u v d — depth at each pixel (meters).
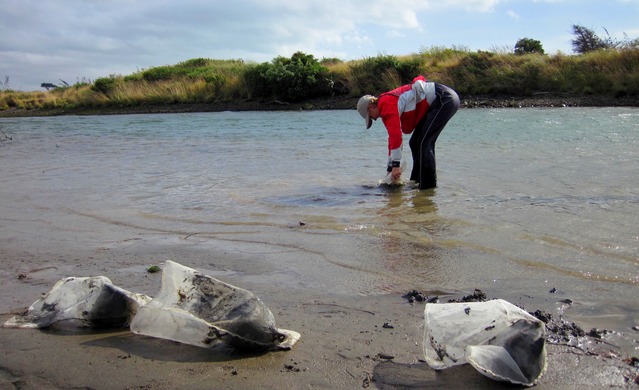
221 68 33.25
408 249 4.03
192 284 2.77
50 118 25.61
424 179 6.16
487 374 2.17
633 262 3.53
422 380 2.24
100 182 7.38
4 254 4.20
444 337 2.40
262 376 2.29
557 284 3.23
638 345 2.45
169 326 2.64
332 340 2.62
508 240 4.11
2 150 11.93
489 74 23.45
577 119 13.83
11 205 5.99
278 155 9.67
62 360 2.47
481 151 9.01
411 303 3.06
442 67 25.02
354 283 3.39
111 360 2.46
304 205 5.58
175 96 28.89
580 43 26.61
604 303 2.93
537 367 2.21
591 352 2.40
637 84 19.86
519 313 2.39
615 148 8.68
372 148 10.21
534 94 21.55
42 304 2.99
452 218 4.81
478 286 3.27
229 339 2.49
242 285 3.42
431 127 6.16
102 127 18.45
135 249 4.25
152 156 10.17
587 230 4.26
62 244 4.44
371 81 25.53
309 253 4.02
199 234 4.63
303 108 23.84
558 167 7.17
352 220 4.91
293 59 27.22
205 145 11.83
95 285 2.93
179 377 2.30
